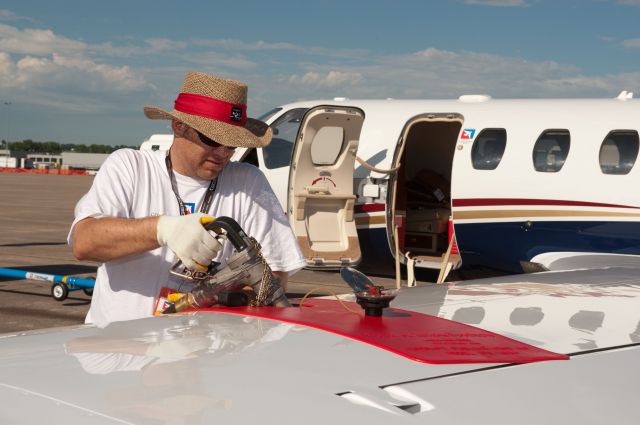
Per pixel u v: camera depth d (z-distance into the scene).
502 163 10.19
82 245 2.10
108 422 0.96
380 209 10.79
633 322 1.65
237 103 2.24
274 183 11.15
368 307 1.59
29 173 82.69
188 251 1.88
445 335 1.45
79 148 161.25
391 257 11.01
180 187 2.41
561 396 1.18
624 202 9.42
